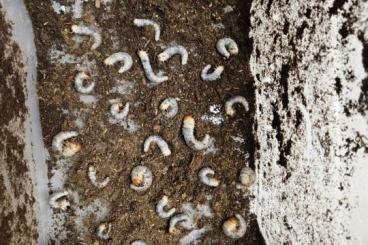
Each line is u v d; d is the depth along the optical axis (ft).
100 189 2.29
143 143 2.29
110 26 2.30
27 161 2.17
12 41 2.12
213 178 2.28
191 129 2.26
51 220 2.28
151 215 2.28
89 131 2.29
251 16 2.25
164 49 2.29
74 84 2.28
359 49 1.79
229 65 2.28
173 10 2.28
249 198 2.29
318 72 1.93
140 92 2.30
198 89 2.29
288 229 2.11
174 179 2.29
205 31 2.28
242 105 2.28
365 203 1.79
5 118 2.06
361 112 1.79
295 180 2.06
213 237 2.29
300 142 2.03
